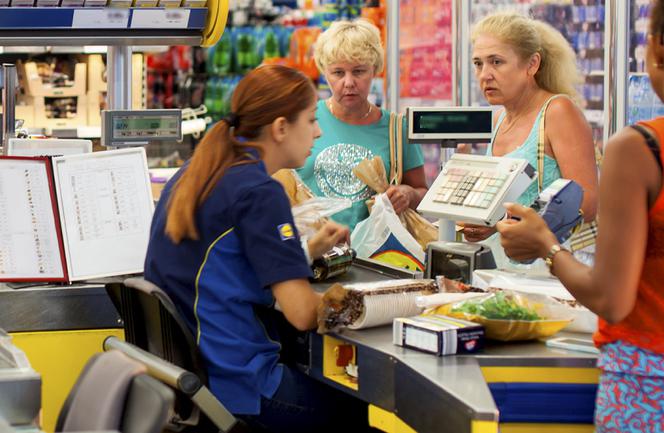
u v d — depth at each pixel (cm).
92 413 222
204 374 290
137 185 369
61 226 362
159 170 546
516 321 260
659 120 206
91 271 362
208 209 291
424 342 257
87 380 232
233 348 293
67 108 753
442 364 246
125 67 420
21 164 361
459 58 653
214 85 802
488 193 317
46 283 364
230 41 796
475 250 322
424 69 718
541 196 283
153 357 282
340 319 286
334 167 433
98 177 367
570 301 275
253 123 301
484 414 209
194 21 406
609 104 491
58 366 357
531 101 393
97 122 754
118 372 221
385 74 765
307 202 363
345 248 347
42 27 390
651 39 211
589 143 378
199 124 650
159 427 202
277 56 787
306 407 311
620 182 204
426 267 336
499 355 252
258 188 288
